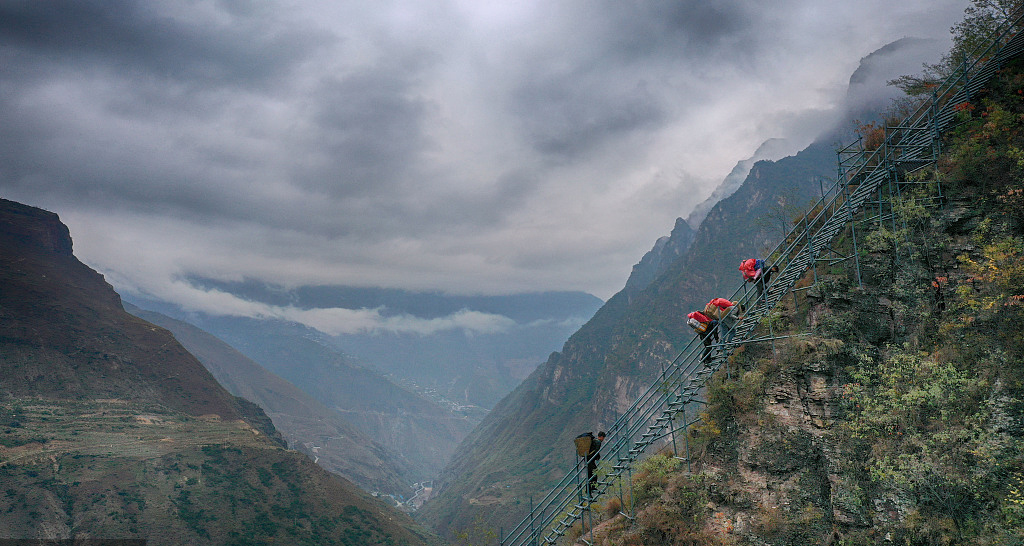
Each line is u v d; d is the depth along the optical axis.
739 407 16.36
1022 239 13.97
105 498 155.62
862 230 17.16
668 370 19.42
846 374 15.05
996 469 12.05
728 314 18.33
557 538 19.05
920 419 13.55
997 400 12.69
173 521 155.00
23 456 165.00
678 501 16.41
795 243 18.39
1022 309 13.10
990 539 11.48
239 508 171.38
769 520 14.46
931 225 15.70
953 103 17.73
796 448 15.03
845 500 13.79
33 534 138.38
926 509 12.66
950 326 14.15
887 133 18.88
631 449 18.38
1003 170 15.01
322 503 191.12
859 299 15.91
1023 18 17.59
